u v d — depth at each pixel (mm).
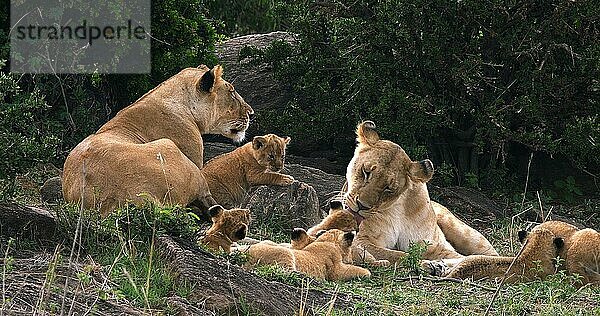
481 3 20750
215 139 22859
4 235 9680
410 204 14016
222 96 14883
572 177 22266
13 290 7809
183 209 10219
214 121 14789
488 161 23016
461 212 19766
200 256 9266
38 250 9602
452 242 15266
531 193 22000
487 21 21172
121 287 8297
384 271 12016
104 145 12133
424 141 22406
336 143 22922
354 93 21531
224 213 10766
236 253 10188
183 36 20859
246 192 15711
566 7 20672
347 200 13719
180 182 12102
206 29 21891
